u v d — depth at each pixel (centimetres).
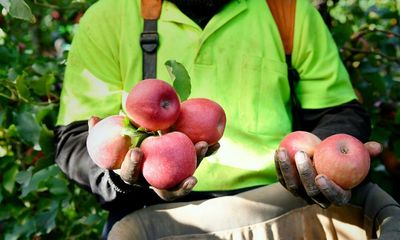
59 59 283
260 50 214
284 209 207
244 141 211
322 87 221
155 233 204
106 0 218
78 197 279
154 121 179
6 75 271
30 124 254
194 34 213
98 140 183
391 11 332
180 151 180
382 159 297
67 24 335
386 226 198
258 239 205
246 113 212
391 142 300
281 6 219
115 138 182
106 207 213
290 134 198
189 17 215
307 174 190
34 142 253
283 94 217
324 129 215
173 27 213
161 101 179
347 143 192
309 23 220
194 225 205
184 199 210
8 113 263
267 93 214
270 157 211
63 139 212
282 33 219
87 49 216
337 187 190
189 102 186
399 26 332
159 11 215
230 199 206
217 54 213
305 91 222
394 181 299
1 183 277
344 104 221
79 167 207
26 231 271
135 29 214
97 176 202
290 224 207
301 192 196
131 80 212
